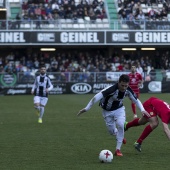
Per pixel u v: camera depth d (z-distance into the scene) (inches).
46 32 2613.2
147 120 766.5
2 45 2615.7
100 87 2448.3
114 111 717.3
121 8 2755.9
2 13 2765.7
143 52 2837.1
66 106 1689.2
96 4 2780.5
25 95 2349.9
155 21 2664.9
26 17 2669.8
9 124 1162.6
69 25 2657.5
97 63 2625.5
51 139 898.7
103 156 665.0
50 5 2728.8
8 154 737.0
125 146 810.8
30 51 2733.8
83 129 1055.0
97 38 2647.6
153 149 780.0
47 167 636.1
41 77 1200.2
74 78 2439.7
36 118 1311.5
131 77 1386.6
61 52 2797.7
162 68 2770.7
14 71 2500.0
